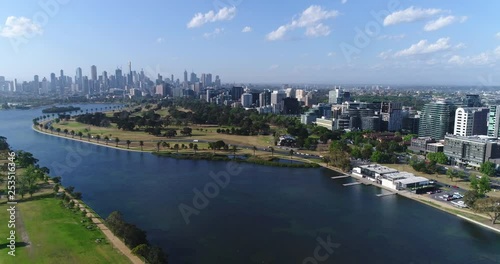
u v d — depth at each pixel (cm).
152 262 13112
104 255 13812
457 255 15562
